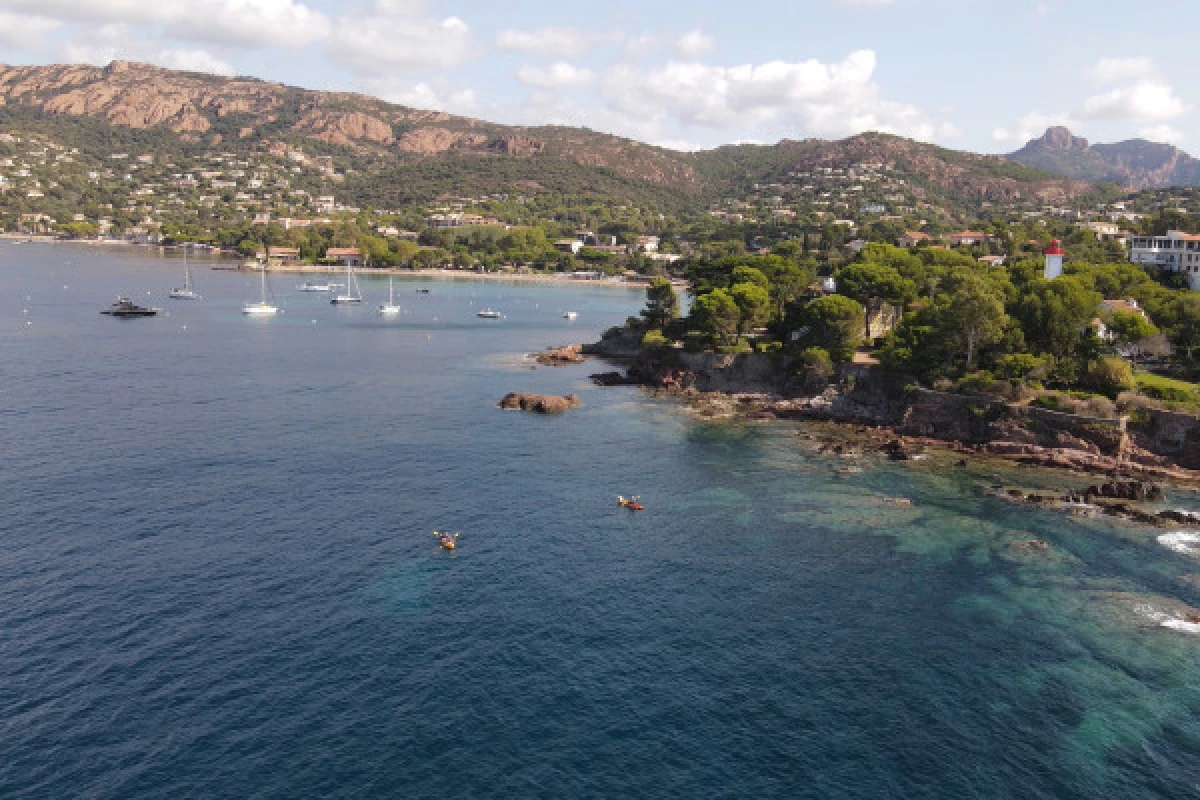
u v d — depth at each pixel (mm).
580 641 60312
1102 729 51812
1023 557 77750
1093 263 196000
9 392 128750
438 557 73312
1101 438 107750
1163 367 133250
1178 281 189250
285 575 68438
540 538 78812
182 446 103375
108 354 167375
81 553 71000
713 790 45625
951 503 92688
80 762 45781
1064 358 121688
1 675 53000
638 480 98312
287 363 168000
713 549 78000
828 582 71562
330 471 96000
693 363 159000
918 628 63906
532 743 48938
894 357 129375
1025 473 104750
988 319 121312
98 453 98875
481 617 63094
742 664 58094
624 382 161125
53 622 59594
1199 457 103438
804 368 143875
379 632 60250
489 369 171875
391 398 138125
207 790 44188
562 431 120250
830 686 55719
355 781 45281
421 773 46094
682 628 62781
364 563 71438
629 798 44844
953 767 48000
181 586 65812
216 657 56188
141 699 51375
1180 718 53094
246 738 48281
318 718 50344
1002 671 58094
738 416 134375
